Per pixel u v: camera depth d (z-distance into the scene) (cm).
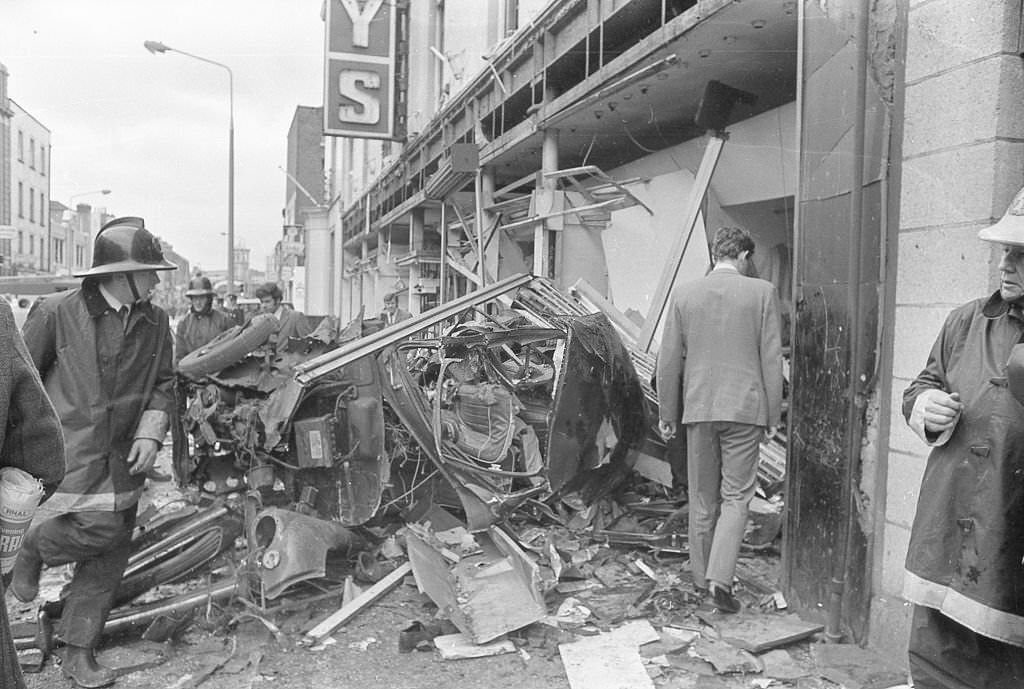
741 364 368
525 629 352
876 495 330
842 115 335
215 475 423
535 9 780
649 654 330
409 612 372
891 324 325
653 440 489
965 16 291
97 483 302
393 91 1017
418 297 1072
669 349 382
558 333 452
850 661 319
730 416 363
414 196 1047
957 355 224
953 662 224
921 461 310
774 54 517
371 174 1381
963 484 213
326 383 422
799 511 367
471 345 493
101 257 304
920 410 222
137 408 313
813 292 356
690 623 360
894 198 323
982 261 284
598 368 448
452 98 966
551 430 423
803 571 363
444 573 384
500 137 834
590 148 782
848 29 329
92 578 312
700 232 618
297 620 360
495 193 905
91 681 302
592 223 774
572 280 764
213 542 386
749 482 373
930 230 306
